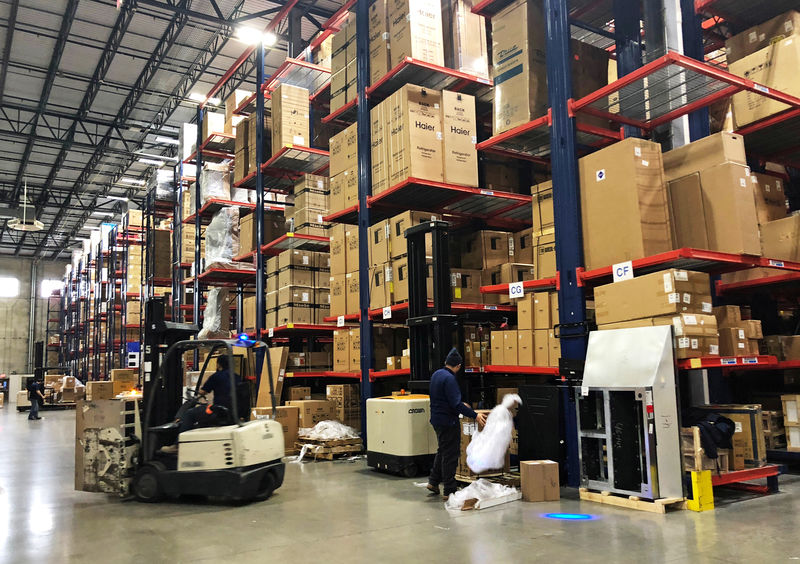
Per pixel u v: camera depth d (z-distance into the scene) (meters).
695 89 5.67
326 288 10.30
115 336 22.59
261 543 4.20
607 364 5.01
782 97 5.79
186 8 14.56
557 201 5.83
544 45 6.48
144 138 22.23
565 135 5.80
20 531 4.77
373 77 8.26
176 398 6.57
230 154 14.26
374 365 8.50
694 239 5.29
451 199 8.10
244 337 6.17
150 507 5.55
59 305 35.09
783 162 7.47
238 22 14.65
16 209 24.17
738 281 6.88
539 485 5.16
